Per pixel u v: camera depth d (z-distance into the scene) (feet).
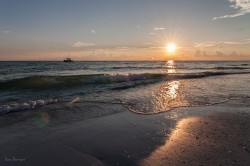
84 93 37.40
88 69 137.90
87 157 13.97
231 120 22.52
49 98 32.17
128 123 21.26
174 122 21.76
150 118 23.11
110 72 104.53
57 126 19.90
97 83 52.80
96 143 16.25
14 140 16.44
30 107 26.18
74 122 21.20
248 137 17.71
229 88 45.65
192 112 25.73
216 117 23.59
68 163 13.11
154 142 16.62
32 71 110.63
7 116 22.62
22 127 19.42
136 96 35.19
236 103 30.76
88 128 19.57
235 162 13.42
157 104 29.68
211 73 88.02
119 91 40.24
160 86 48.34
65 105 27.91
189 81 60.39
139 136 17.84
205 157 14.08
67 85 47.29
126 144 16.17
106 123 21.12
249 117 23.68
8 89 40.73
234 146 15.85
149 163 13.28
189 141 16.81
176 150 15.16
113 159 13.75
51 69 133.49
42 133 18.08
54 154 14.28
